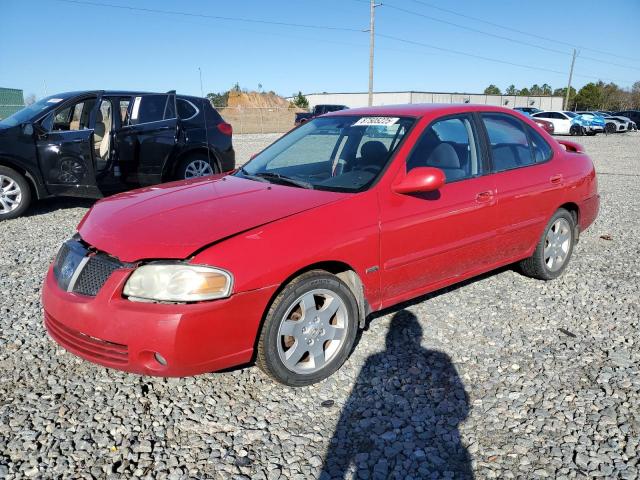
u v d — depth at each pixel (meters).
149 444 2.71
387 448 2.69
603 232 6.91
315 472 2.52
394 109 4.27
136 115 8.04
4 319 4.10
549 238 4.84
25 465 2.54
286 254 2.96
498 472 2.53
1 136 7.11
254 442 2.73
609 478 2.47
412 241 3.60
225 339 2.82
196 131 8.63
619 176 12.34
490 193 4.10
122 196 3.85
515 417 2.93
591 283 4.96
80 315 2.86
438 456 2.63
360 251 3.30
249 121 38.69
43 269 5.30
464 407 3.03
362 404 3.06
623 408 3.01
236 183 3.89
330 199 3.34
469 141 4.16
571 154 5.12
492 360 3.54
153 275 2.79
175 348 2.71
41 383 3.24
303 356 3.25
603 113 39.66
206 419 2.91
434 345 3.73
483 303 4.45
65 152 7.42
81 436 2.76
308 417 2.94
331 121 4.49
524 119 4.75
